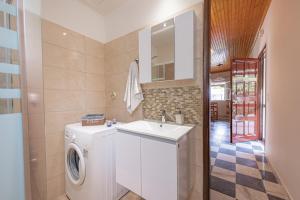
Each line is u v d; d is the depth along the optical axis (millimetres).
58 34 1619
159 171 1118
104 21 2162
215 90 6500
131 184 1307
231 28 2885
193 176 1392
